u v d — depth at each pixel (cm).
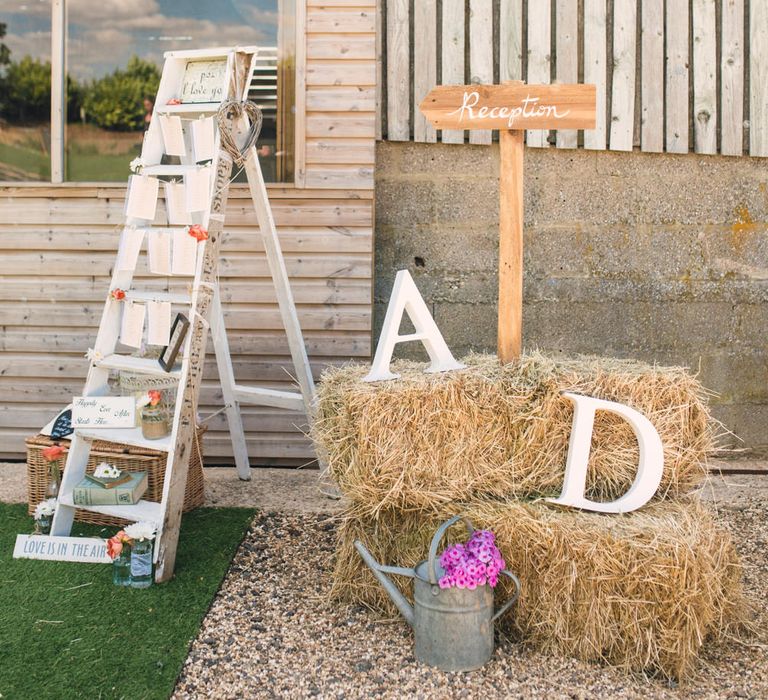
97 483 321
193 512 373
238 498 395
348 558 291
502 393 274
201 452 419
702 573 249
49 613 277
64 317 441
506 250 297
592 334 457
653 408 278
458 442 272
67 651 254
